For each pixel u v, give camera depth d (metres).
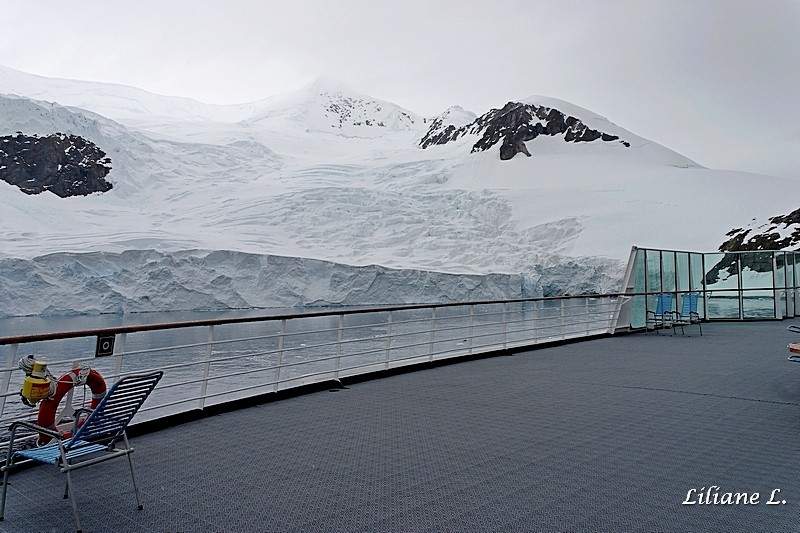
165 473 3.29
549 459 3.48
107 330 4.03
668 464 3.37
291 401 5.45
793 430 4.15
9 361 3.50
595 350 9.39
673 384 6.10
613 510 2.69
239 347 22.73
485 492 2.92
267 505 2.78
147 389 2.86
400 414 4.82
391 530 2.47
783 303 15.28
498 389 5.97
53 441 2.85
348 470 3.30
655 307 12.81
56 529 2.52
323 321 33.75
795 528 2.49
